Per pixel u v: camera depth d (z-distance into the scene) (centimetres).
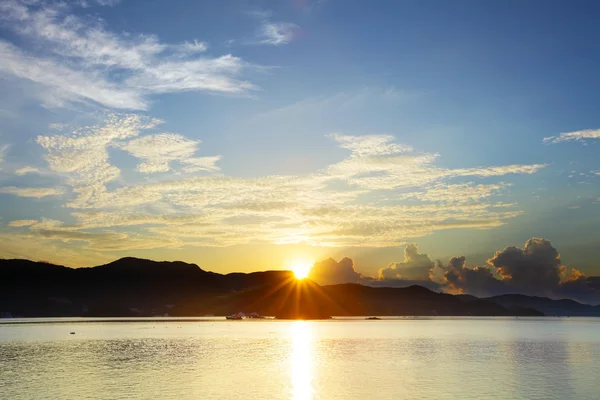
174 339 17012
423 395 6219
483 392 6391
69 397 6128
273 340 16525
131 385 6931
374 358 10462
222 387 6769
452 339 16812
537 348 12850
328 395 6234
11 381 7288
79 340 16375
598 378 7456
